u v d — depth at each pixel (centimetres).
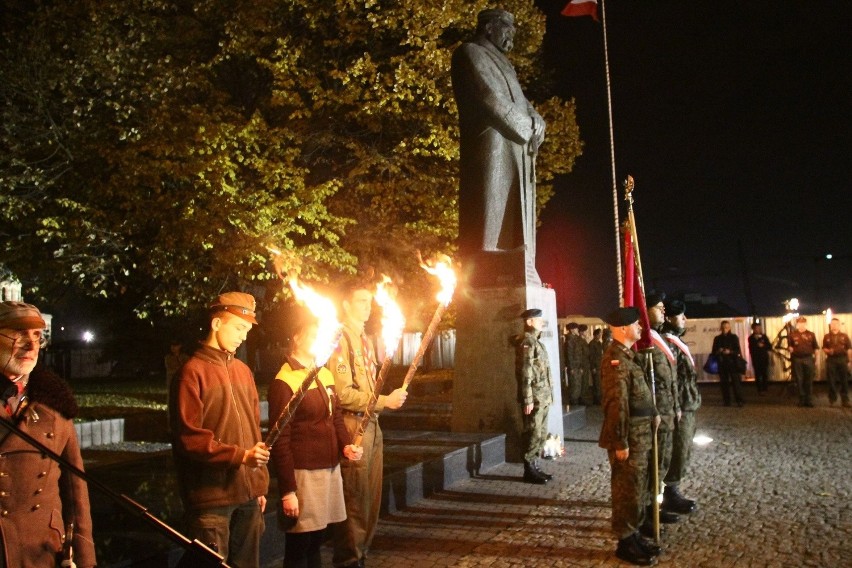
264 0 1455
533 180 1188
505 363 1090
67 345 2925
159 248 1407
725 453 1071
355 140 1655
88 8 1407
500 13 1195
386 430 1156
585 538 660
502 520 723
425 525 707
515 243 1142
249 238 1382
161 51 1509
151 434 1351
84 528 331
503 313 1098
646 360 624
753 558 598
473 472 951
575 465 1010
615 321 608
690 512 742
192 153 1362
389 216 1695
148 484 779
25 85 1405
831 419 1455
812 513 728
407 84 1497
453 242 1717
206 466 386
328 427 477
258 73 1641
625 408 593
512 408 1077
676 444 730
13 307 320
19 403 319
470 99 1131
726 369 1733
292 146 1599
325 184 1466
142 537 555
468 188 1145
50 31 1459
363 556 512
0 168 1429
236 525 414
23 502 308
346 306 535
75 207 1369
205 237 1367
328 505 473
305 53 1559
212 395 391
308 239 1644
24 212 1383
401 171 1681
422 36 1510
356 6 1499
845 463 973
